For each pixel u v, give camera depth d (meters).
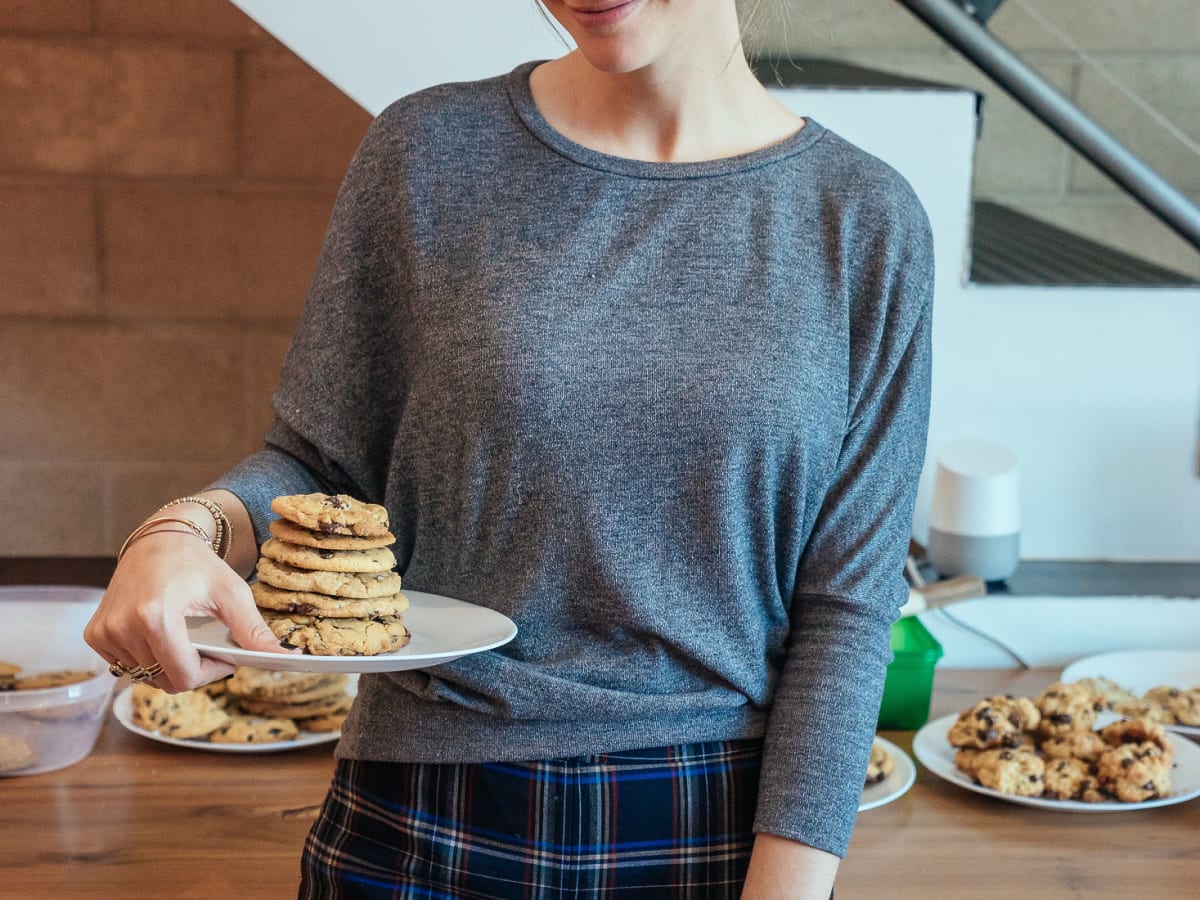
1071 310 1.90
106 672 1.47
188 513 0.85
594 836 0.88
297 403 0.94
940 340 1.90
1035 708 1.48
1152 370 1.92
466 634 0.83
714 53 0.91
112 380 2.54
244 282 2.52
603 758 0.88
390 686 0.93
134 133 2.44
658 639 0.87
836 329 0.90
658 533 0.86
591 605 0.87
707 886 0.89
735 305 0.87
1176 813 1.38
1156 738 1.43
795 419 0.86
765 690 0.91
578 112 0.93
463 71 1.56
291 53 2.43
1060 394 1.92
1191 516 1.97
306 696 1.49
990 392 1.92
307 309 0.95
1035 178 1.85
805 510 0.90
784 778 0.86
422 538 0.93
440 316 0.89
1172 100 1.83
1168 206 1.86
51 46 2.39
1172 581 1.87
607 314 0.87
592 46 0.80
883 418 0.92
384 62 1.56
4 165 2.43
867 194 0.92
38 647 1.49
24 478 2.56
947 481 1.81
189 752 1.46
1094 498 1.96
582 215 0.89
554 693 0.87
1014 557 1.81
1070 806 1.34
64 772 1.39
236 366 2.55
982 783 1.39
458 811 0.89
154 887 1.15
